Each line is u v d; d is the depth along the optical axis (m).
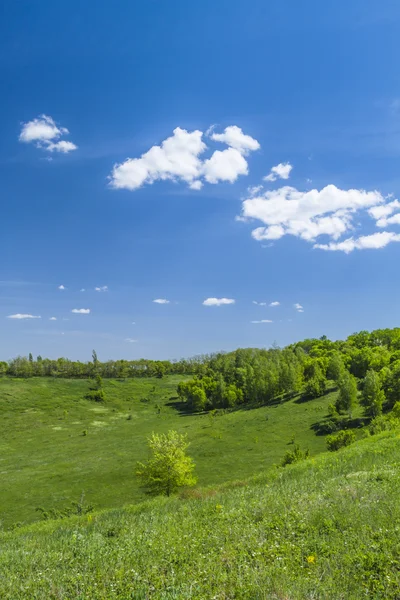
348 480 13.81
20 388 176.88
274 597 5.75
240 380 160.88
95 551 9.55
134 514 17.66
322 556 7.29
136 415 152.00
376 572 6.44
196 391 145.75
